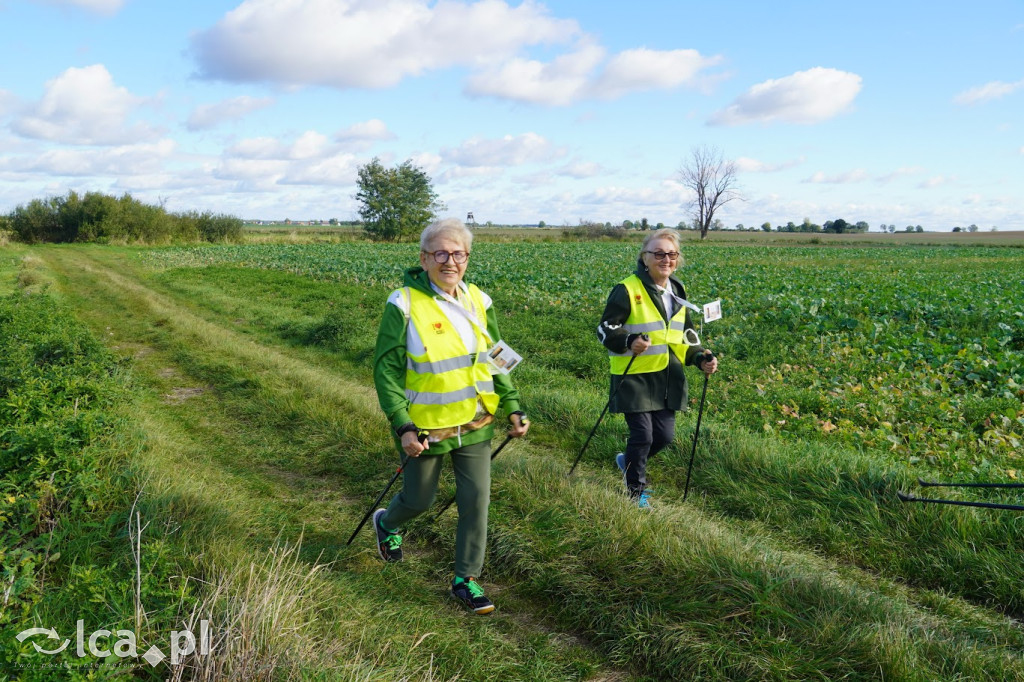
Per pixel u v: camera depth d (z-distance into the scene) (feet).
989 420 19.65
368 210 192.03
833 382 24.14
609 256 105.60
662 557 10.89
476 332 10.41
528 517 12.56
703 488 15.65
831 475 14.94
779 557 11.52
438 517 13.07
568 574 10.92
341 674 8.05
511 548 11.82
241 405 22.02
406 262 82.58
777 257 114.93
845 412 20.90
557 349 31.07
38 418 15.15
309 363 30.27
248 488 15.26
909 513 13.16
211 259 94.99
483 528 10.56
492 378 10.61
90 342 25.64
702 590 10.25
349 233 200.23
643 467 14.37
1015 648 9.80
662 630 9.52
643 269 14.28
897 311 38.99
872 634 9.02
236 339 33.99
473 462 10.43
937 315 37.73
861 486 14.49
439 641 9.49
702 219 257.96
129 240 155.02
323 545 12.46
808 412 21.48
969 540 12.29
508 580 11.46
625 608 10.13
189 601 9.07
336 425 19.31
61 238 157.89
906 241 230.07
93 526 11.55
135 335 34.99
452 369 10.09
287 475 16.53
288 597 9.16
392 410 9.80
